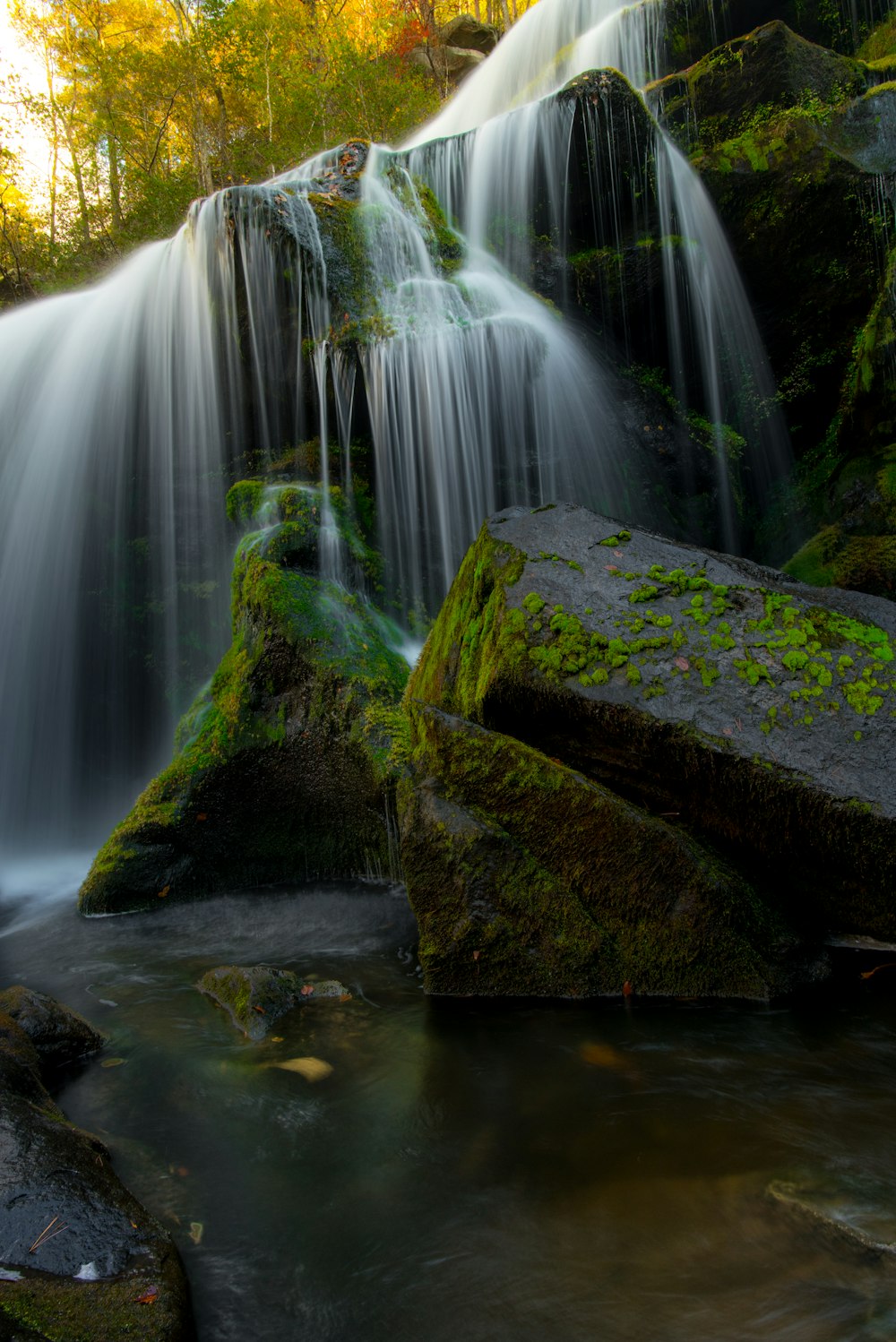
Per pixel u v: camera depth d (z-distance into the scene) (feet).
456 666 15.24
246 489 23.59
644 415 32.99
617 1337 6.31
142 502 28.94
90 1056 11.37
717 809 12.34
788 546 33.35
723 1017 11.26
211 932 16.76
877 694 11.99
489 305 29.37
